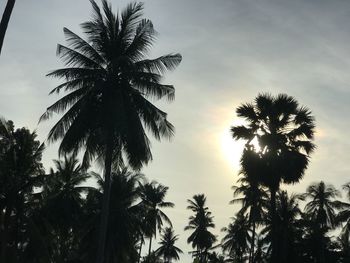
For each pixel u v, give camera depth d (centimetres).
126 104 2894
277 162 3422
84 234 4825
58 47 2948
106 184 2866
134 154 2880
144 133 2909
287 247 4475
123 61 2736
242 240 6962
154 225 6500
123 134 2784
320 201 6619
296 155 3472
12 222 3616
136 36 3023
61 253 5103
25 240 3734
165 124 2991
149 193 6731
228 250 7912
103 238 2795
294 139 3597
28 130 3769
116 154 3048
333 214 6544
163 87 2933
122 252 4762
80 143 2909
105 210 2833
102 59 3023
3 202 3512
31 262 3647
